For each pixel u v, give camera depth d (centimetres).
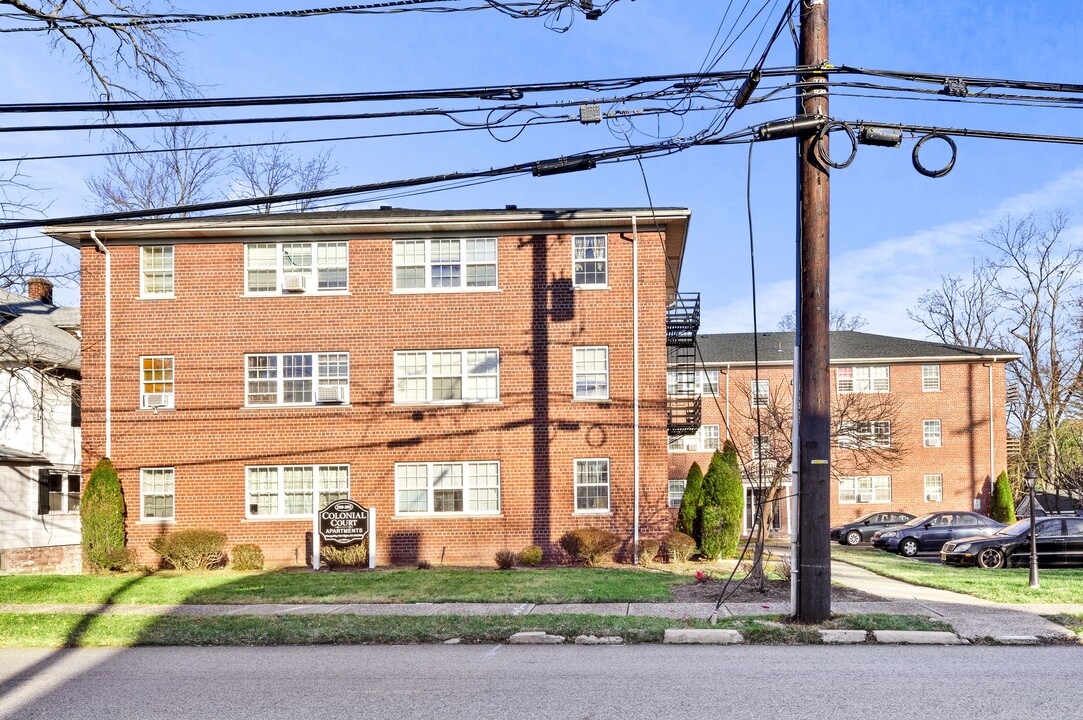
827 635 1248
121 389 2533
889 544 3347
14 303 3306
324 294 2538
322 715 825
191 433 2519
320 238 2544
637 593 1692
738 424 4384
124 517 2480
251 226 2497
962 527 3156
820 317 1309
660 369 2466
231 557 2456
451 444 2486
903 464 4409
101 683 997
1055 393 5012
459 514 2469
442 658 1138
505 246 2519
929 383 4466
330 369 2534
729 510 2469
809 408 1314
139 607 1622
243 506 2500
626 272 2495
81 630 1354
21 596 1761
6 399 2781
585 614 1442
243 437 2514
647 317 2480
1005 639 1234
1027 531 2391
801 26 1288
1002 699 860
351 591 1792
